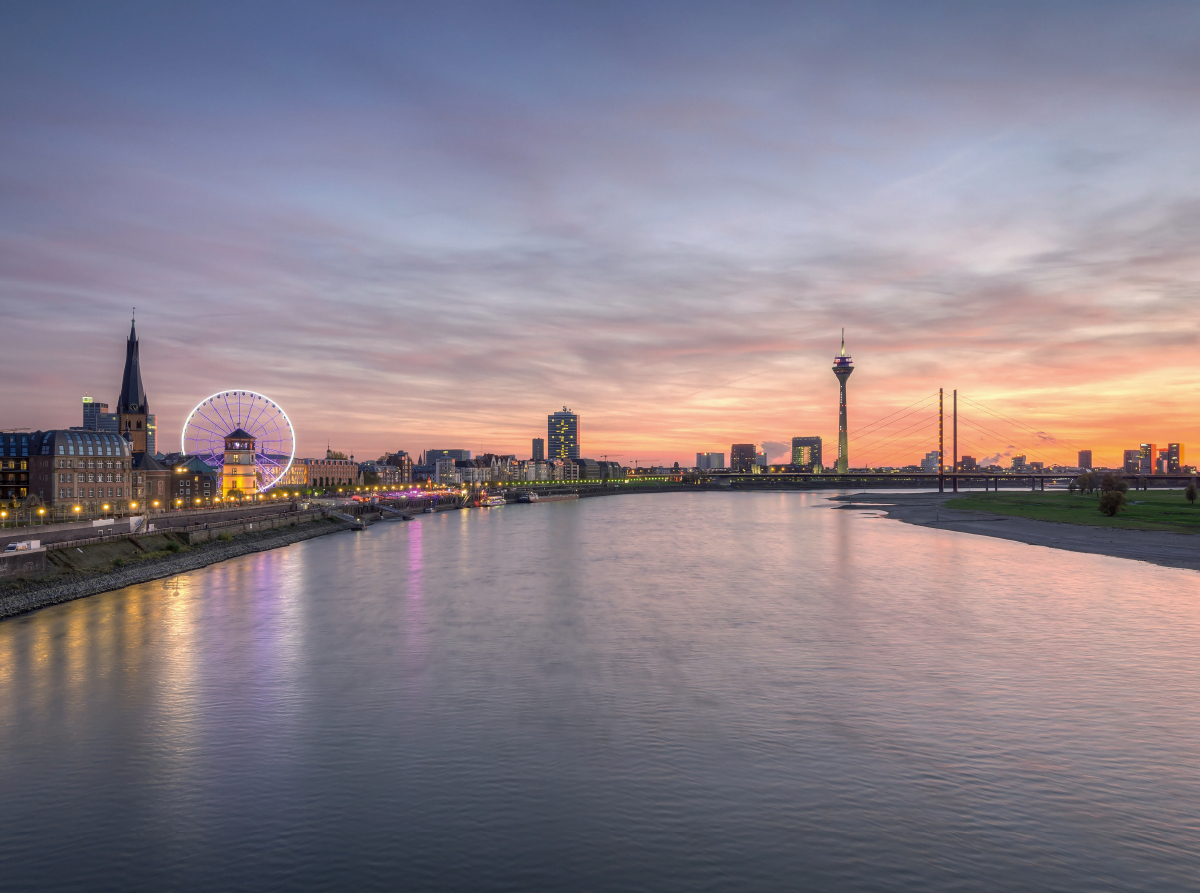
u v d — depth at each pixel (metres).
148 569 92.69
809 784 31.77
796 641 56.56
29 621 65.25
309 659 52.19
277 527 152.00
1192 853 26.30
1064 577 87.81
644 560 110.94
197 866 26.02
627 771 33.19
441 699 43.25
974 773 32.72
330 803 30.42
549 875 25.34
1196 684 45.09
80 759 34.84
